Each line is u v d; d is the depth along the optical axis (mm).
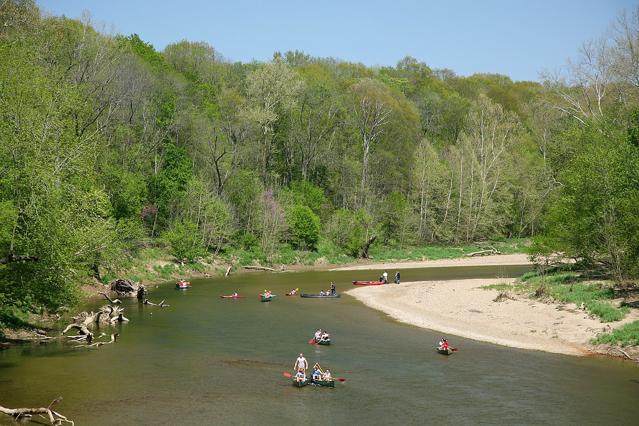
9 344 34688
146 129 84938
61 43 60062
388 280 71188
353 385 28047
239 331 40469
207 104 105875
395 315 47125
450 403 25469
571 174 51906
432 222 107562
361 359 32938
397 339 38188
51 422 22234
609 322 37500
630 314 38031
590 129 56812
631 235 42406
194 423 22719
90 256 35906
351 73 168000
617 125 55781
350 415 23938
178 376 29000
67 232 31109
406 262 94625
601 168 46031
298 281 70938
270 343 36812
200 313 47656
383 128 119812
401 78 167375
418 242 109062
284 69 103812
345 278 74000
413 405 25219
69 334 38375
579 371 30344
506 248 104562
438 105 146875
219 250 84562
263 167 101812
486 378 29188
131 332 39562
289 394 26594
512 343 36719
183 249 74000
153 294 58531
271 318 45656
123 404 24656
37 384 26875
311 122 113125
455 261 94188
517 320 42094
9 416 22859
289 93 103125
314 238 94812
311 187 105688
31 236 29562
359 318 45875
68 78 57750
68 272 32594
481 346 36062
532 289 51438
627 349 33406
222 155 88062
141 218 76312
